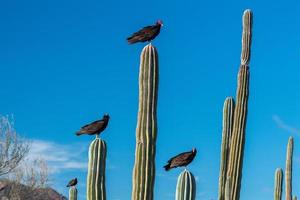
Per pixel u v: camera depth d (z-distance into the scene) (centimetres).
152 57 789
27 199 3077
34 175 3111
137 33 795
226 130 1030
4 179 3073
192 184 728
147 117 779
